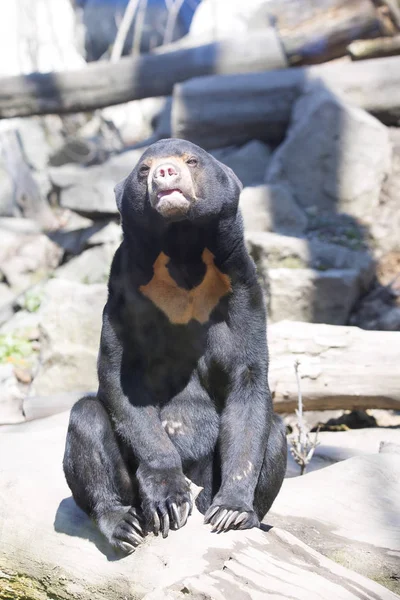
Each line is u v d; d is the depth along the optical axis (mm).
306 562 6133
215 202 6770
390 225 16984
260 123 19125
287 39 20469
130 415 6992
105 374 7066
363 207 17422
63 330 14062
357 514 7688
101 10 34781
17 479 7953
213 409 7348
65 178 20328
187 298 7031
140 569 6320
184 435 7312
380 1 20422
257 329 7164
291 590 5648
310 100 18312
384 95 18578
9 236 20234
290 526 7516
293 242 15281
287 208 16953
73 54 30562
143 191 6762
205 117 19281
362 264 15227
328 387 10852
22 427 10805
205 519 6594
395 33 20516
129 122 26984
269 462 7266
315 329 11172
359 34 20531
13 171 22953
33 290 18141
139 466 6891
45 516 7406
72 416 7148
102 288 14312
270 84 19062
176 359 7191
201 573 5938
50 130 24406
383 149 17719
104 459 7086
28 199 22578
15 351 15719
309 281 14148
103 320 7121
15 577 7191
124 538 6559
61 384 13812
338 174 17500
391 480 8258
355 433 10938
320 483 8266
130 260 7004
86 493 7086
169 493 6609
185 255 6941
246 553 6121
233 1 28875
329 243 16391
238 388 7195
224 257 6973
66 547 6988
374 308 14789
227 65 20484
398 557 6949
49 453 8836
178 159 6754
